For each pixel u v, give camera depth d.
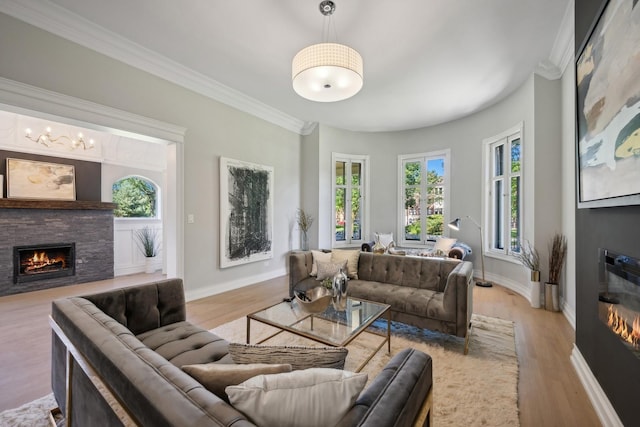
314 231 5.82
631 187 1.29
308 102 4.75
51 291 4.47
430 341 2.68
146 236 6.05
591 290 1.94
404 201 6.36
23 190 4.53
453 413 1.71
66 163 5.02
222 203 4.29
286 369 0.97
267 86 4.16
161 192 6.34
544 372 2.16
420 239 6.17
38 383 1.99
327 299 2.20
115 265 5.64
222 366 0.99
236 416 0.74
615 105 1.44
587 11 1.89
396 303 2.77
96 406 1.10
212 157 4.18
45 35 2.64
